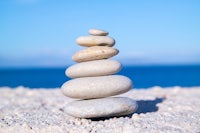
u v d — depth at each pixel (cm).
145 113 82
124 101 74
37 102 114
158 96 123
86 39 76
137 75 551
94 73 75
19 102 118
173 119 72
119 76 76
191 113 79
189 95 126
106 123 70
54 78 513
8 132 71
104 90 73
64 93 77
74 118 77
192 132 62
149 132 62
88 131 66
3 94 148
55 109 93
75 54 77
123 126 66
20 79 495
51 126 69
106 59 77
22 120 77
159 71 734
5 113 90
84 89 73
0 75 664
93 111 72
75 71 76
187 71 700
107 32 78
